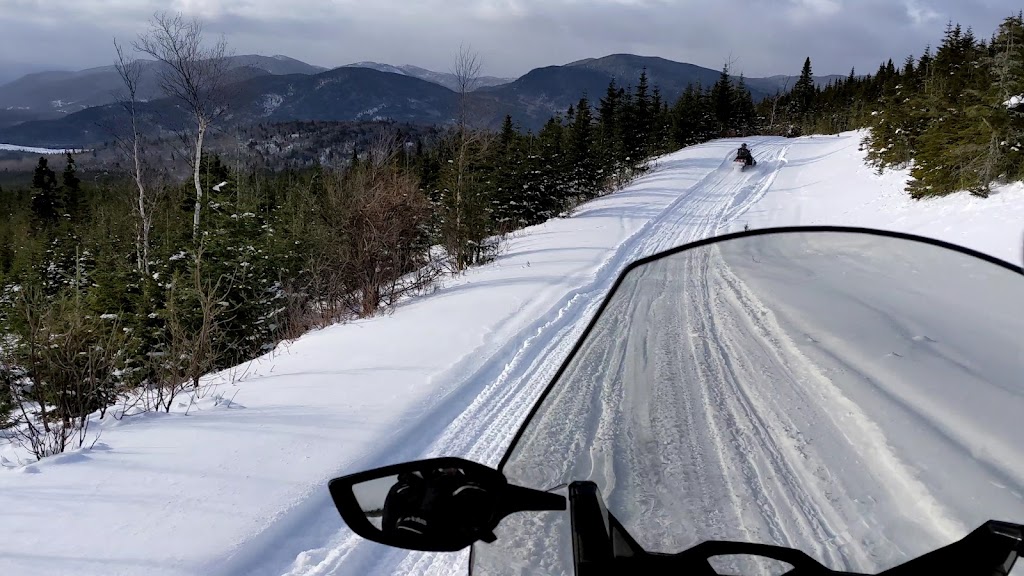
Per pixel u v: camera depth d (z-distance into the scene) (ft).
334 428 17.97
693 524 3.56
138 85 80.94
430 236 52.70
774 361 4.87
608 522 3.63
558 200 98.22
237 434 17.63
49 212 209.46
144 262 63.21
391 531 3.46
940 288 5.08
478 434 17.74
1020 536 3.14
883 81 221.25
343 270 44.78
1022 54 50.55
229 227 56.29
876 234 5.64
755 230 6.22
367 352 27.02
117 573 10.83
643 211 71.67
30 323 20.80
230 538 12.03
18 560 11.19
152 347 35.91
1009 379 4.20
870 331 4.75
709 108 211.82
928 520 3.39
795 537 3.41
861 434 3.94
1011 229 39.19
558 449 4.34
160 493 13.98
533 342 26.45
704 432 4.25
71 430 19.51
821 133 203.31
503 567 3.62
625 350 5.47
